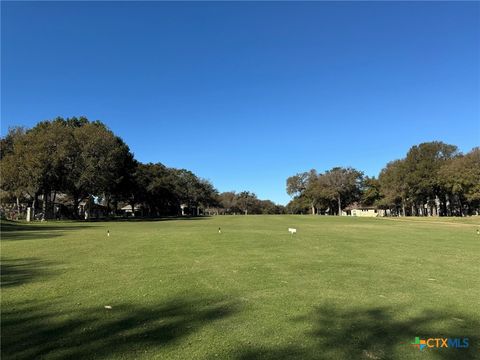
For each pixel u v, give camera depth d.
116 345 5.05
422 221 52.91
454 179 70.56
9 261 12.57
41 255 13.95
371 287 8.29
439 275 9.61
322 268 10.60
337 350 4.90
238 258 12.54
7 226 36.62
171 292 7.92
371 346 5.04
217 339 5.27
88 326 5.82
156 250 15.03
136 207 117.62
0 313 6.53
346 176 112.75
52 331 5.60
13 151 53.59
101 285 8.65
